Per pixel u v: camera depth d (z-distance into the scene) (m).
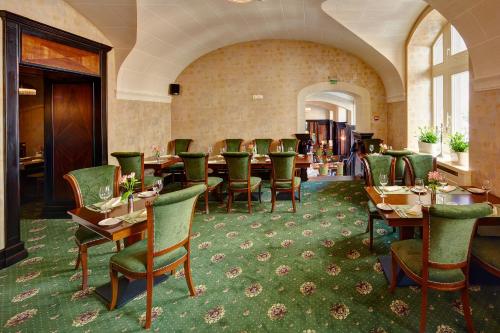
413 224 2.43
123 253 2.47
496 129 3.32
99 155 5.13
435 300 2.51
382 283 2.78
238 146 8.02
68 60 4.45
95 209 2.79
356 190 6.08
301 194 5.94
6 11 3.42
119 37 5.28
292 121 8.05
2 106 3.43
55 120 5.06
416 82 6.39
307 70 7.95
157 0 4.66
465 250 2.08
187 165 4.87
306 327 2.25
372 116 7.87
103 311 2.48
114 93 5.65
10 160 3.47
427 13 5.34
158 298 2.63
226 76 8.12
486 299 2.51
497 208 2.64
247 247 3.62
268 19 6.31
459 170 4.00
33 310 2.51
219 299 2.61
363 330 2.20
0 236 3.34
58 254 3.57
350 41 6.86
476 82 3.57
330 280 2.86
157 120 7.45
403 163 4.78
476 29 3.18
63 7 4.37
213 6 5.38
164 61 6.85
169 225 2.34
